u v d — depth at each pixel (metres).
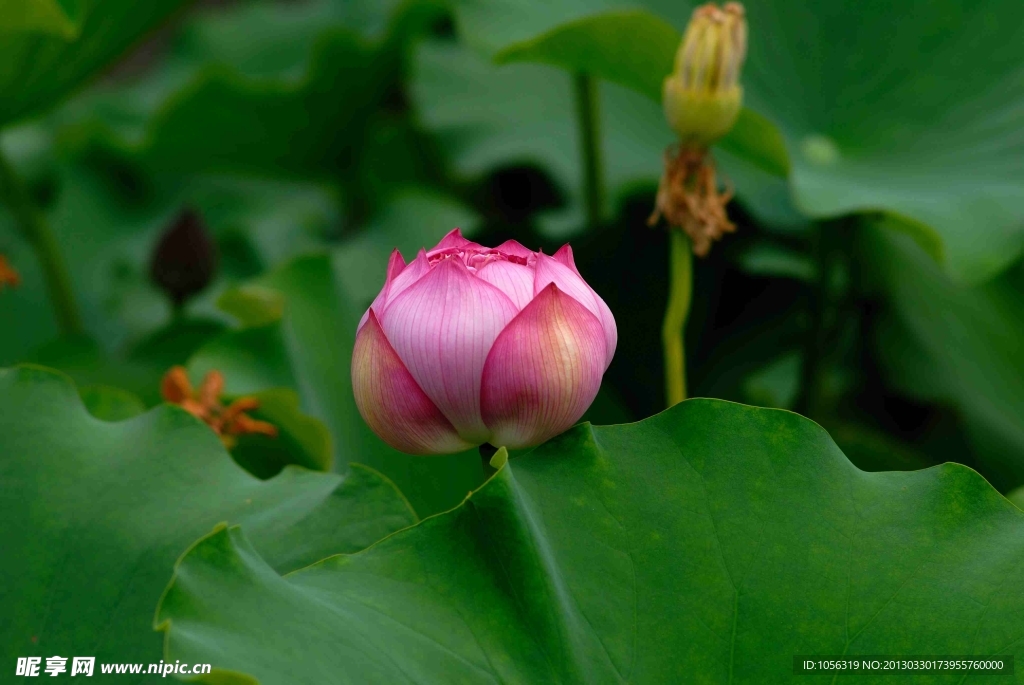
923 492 1.29
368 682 1.21
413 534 1.26
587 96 1.74
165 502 1.32
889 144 1.72
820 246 1.64
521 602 1.25
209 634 1.20
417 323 1.26
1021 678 1.25
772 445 1.29
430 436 1.28
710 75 1.40
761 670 1.25
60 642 1.28
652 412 1.83
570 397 1.27
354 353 1.28
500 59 1.56
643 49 1.51
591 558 1.27
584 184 1.83
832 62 1.82
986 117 1.65
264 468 1.54
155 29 1.88
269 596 1.22
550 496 1.28
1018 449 1.79
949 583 1.27
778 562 1.27
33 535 1.30
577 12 1.79
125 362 1.79
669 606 1.26
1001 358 1.88
